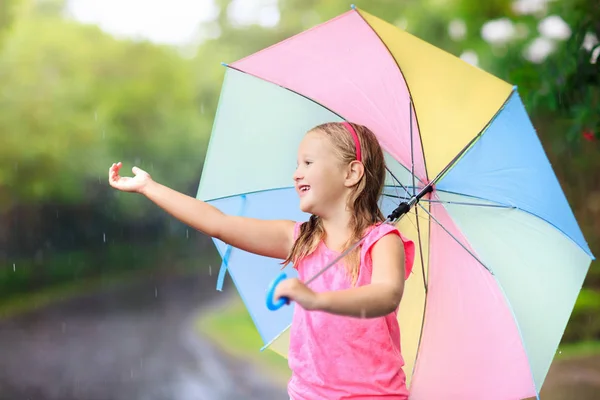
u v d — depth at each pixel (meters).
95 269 21.91
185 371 9.45
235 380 8.91
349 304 2.62
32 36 24.73
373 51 3.36
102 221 26.00
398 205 3.56
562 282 3.38
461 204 3.47
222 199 3.74
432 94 3.31
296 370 3.13
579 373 8.31
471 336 3.55
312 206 3.23
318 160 3.21
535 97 8.81
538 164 3.23
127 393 8.23
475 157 3.35
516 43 12.31
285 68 3.56
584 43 8.30
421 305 3.61
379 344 3.07
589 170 14.37
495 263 3.46
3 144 23.81
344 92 3.49
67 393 8.23
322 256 3.21
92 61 27.06
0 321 13.97
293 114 3.66
